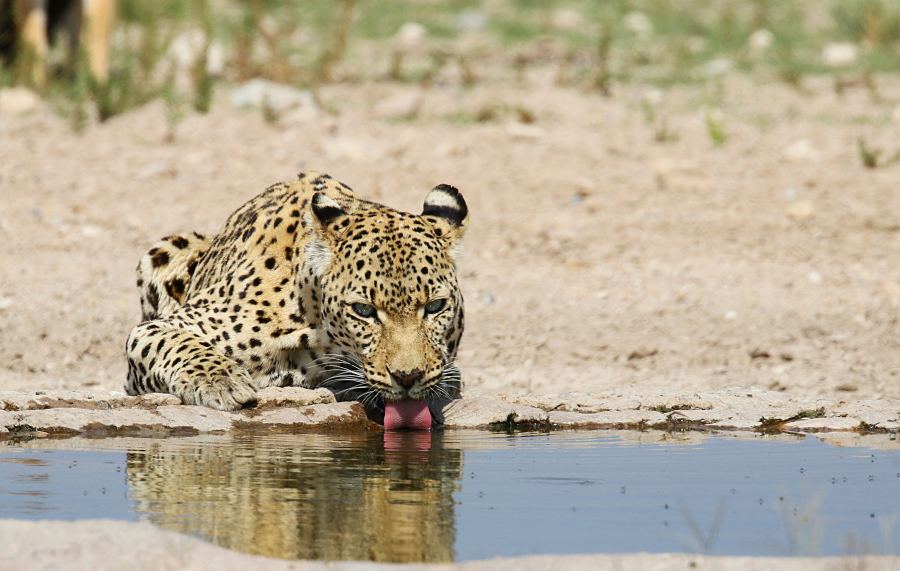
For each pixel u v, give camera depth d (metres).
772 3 35.41
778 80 26.64
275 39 27.16
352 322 10.30
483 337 13.67
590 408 11.14
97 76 23.30
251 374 10.95
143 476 8.50
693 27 32.28
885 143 21.67
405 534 7.15
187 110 23.02
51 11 24.62
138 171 19.61
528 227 17.39
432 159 20.48
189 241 12.66
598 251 16.59
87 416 10.10
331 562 6.37
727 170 20.12
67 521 6.89
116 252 16.47
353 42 30.23
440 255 10.42
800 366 12.94
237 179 19.41
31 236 16.84
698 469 8.98
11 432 9.88
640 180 19.61
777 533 7.29
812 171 20.06
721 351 13.34
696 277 15.62
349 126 22.31
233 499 7.89
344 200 11.31
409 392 10.16
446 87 25.69
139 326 11.18
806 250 16.67
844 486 8.47
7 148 20.41
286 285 10.95
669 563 6.33
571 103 24.38
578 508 7.80
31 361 13.02
